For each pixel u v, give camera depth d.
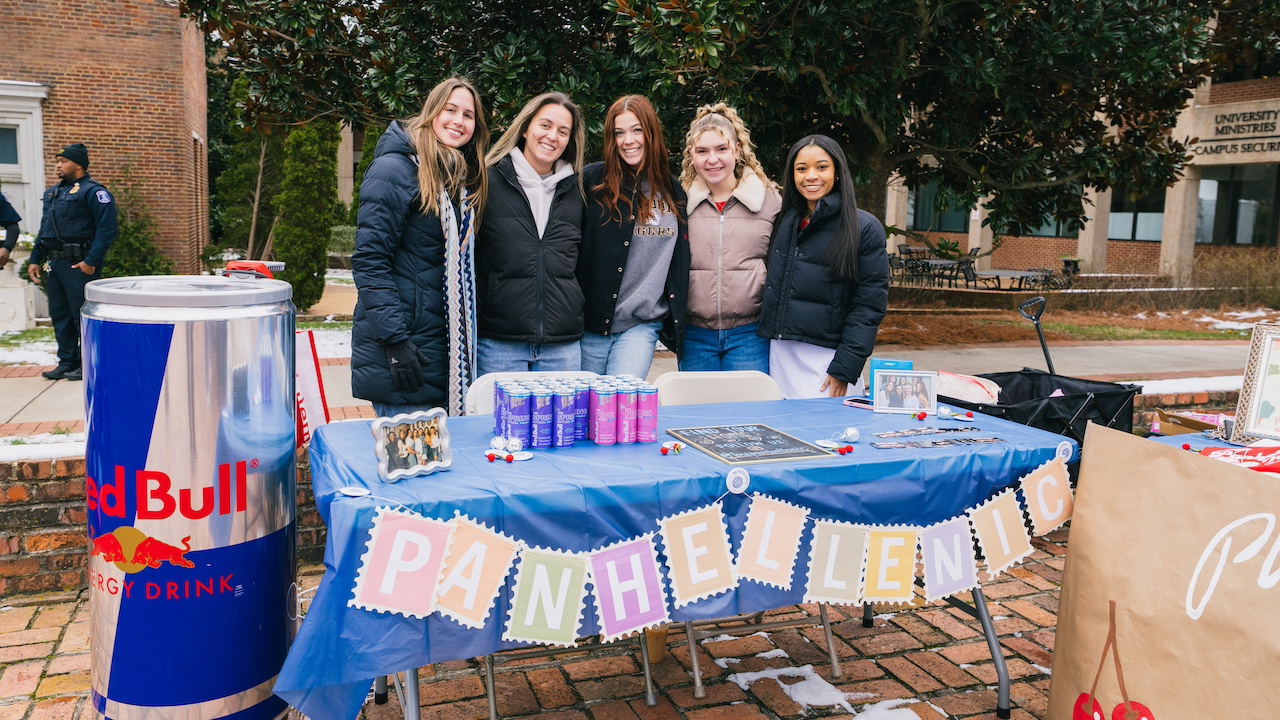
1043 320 13.65
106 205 6.81
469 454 2.46
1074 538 2.51
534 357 3.65
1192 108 19.73
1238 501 2.12
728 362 4.14
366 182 3.20
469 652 2.10
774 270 3.93
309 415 3.26
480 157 3.42
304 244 12.11
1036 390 4.25
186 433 2.09
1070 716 2.49
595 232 3.75
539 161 3.49
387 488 2.11
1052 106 8.53
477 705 2.92
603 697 2.99
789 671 3.19
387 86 6.57
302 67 7.25
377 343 3.21
